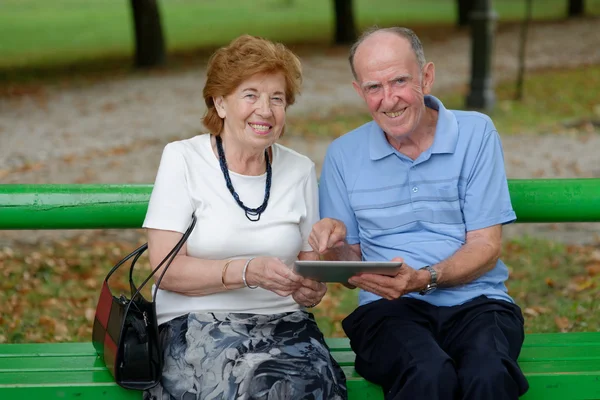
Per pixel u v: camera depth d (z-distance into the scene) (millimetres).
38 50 27188
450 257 3633
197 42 28469
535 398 3561
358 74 3771
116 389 3457
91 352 3783
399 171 3826
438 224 3809
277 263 3357
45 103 17422
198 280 3475
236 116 3555
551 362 3691
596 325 6105
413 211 3812
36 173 11461
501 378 3221
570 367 3635
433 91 17859
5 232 8688
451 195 3781
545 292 6895
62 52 26594
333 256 3904
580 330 6027
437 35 28500
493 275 3809
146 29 22625
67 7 42031
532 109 16156
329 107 16375
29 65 23547
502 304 3689
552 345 3885
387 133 3830
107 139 13867
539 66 21438
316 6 41844
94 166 11914
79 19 36562
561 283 7086
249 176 3650
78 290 6961
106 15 37875
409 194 3818
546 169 11734
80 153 12789
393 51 3684
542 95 17422
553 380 3545
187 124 15164
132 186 4133
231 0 45625
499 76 19844
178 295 3629
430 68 3854
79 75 21484
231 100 3564
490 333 3471
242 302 3604
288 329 3549
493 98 15992
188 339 3461
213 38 29484
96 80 20594
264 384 3217
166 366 3430
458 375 3291
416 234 3830
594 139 13664
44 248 8109
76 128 14797
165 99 17781
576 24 30828
